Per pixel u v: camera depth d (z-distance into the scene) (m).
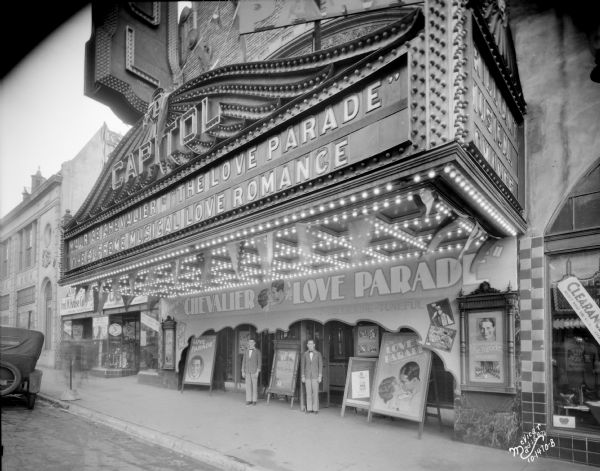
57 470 6.36
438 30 5.05
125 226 11.92
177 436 8.16
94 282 14.31
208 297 13.66
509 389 7.18
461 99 4.84
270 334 12.71
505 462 6.51
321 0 7.86
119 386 15.20
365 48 6.27
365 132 5.80
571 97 7.43
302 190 6.57
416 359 8.46
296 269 10.46
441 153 4.85
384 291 9.11
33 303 20.95
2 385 11.24
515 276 7.41
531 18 7.94
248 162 7.82
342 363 11.15
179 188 9.73
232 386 13.87
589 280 6.94
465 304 7.80
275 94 7.98
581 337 6.91
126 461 6.95
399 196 5.52
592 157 7.14
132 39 8.12
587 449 6.54
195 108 10.15
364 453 6.94
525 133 7.75
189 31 15.62
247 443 7.61
